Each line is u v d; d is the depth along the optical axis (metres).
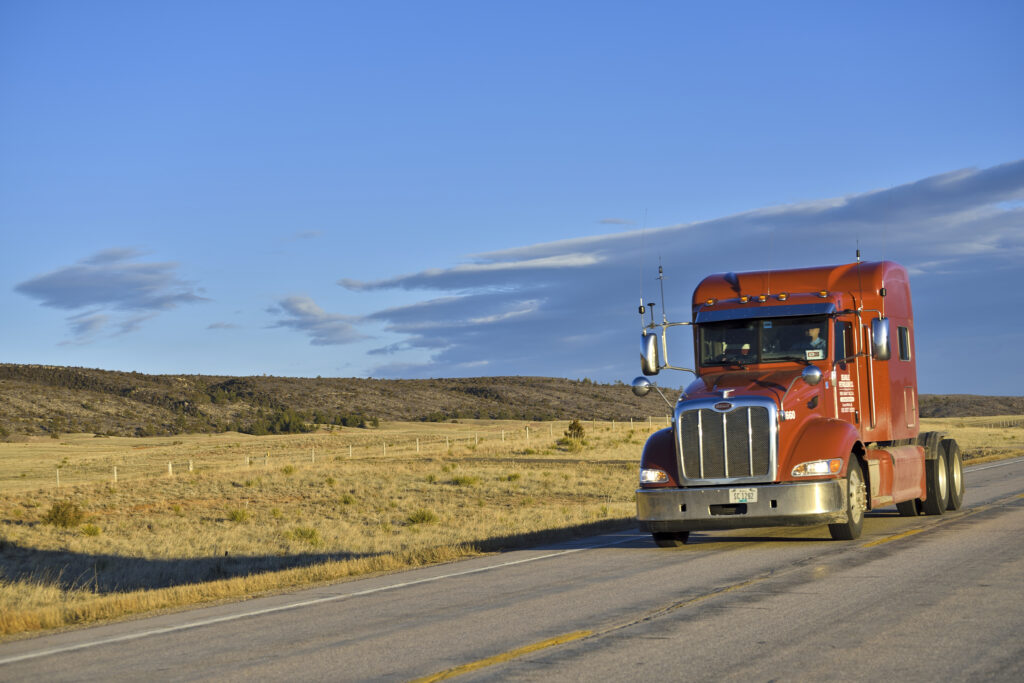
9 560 25.52
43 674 7.85
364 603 10.78
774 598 9.71
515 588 11.30
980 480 27.45
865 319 16.02
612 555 14.06
